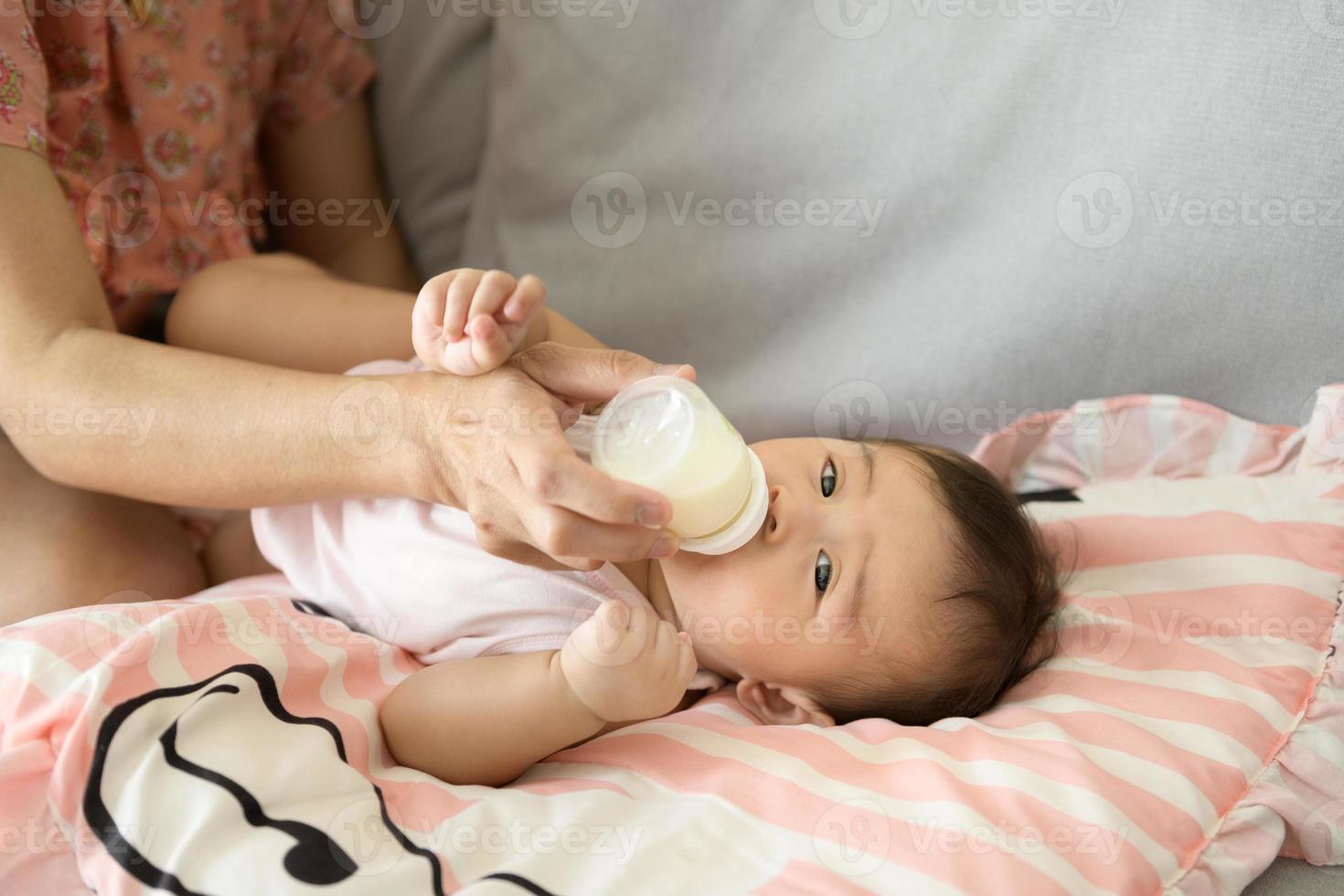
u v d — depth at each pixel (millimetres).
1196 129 1070
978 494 1103
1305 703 971
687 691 1122
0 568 1057
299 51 1411
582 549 771
